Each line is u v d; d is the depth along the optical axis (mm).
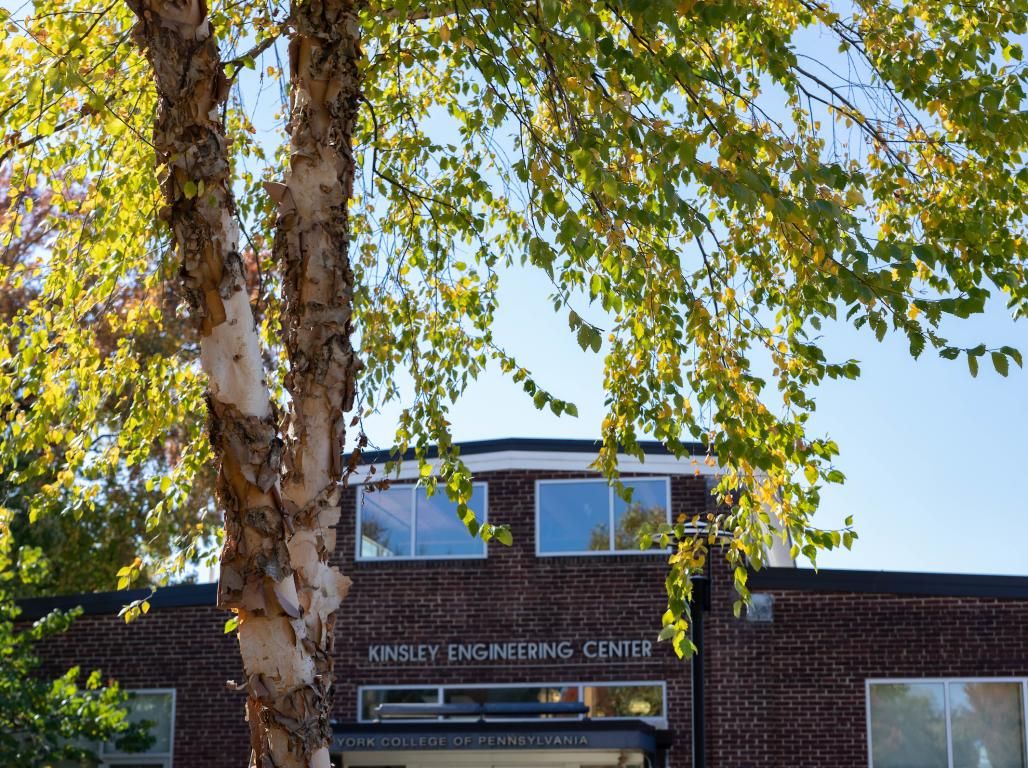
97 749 19922
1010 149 7863
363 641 20219
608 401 8703
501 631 20000
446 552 20375
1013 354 6301
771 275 8359
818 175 6414
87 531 28281
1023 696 18609
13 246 13742
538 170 6504
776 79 7613
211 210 6020
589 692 19656
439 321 10039
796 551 8688
